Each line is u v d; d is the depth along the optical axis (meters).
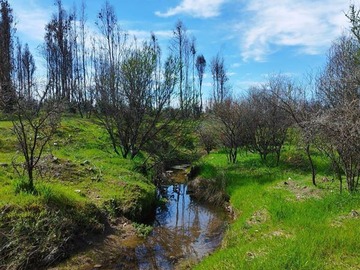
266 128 19.14
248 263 6.32
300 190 12.05
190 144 28.94
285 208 9.77
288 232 8.09
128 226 10.59
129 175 14.77
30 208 8.49
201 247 9.91
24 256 7.45
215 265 6.78
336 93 11.06
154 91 19.11
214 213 13.77
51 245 8.03
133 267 8.34
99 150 20.02
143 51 18.92
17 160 12.70
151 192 13.57
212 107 24.16
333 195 10.25
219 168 18.88
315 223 8.21
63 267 7.79
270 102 17.50
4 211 8.09
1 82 10.20
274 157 19.34
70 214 9.16
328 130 9.43
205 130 26.86
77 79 38.50
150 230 10.91
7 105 9.89
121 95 18.92
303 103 14.45
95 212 9.98
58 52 38.19
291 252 6.23
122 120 19.20
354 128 8.54
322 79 13.29
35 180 10.48
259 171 16.56
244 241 8.33
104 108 19.78
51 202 9.09
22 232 7.84
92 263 8.20
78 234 8.98
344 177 13.77
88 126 26.45
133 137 19.28
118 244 9.38
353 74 9.82
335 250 6.41
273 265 5.91
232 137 21.56
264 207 10.69
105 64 27.06
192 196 16.61
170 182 19.72
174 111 20.59
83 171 13.22
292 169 16.28
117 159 17.72
